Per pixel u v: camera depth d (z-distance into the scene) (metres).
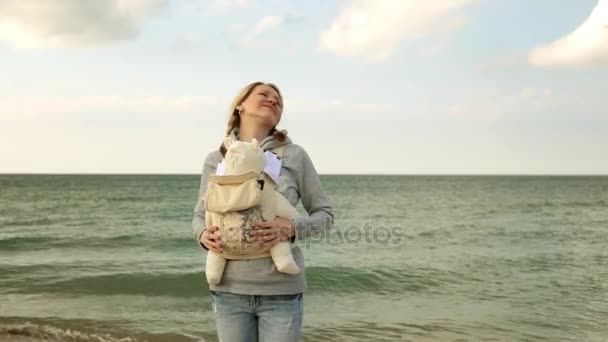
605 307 7.61
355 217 24.58
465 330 6.33
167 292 8.27
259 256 2.37
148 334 5.94
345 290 8.80
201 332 6.05
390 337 6.02
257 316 2.44
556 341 5.94
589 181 114.44
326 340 5.91
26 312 6.91
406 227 19.83
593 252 13.75
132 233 17.48
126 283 8.88
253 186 2.24
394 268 10.72
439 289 8.95
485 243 15.47
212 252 2.44
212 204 2.28
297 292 2.43
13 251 13.41
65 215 25.06
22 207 30.12
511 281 9.70
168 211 27.78
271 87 2.70
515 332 6.28
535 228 19.95
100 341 5.77
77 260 11.73
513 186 77.00
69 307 7.22
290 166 2.54
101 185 71.75
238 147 2.29
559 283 9.51
